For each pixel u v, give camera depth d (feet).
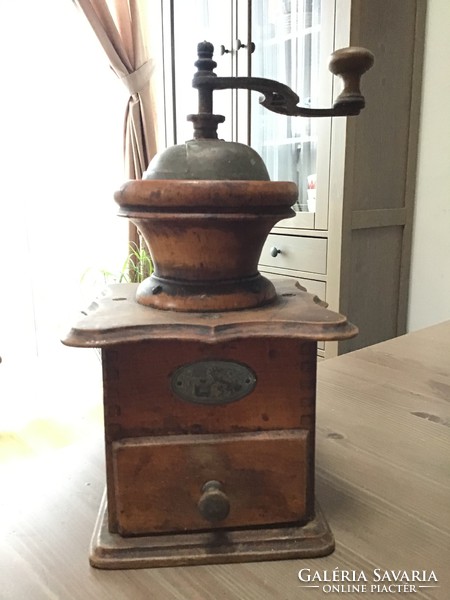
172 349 1.73
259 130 6.73
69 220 8.41
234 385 1.76
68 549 1.77
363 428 2.62
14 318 8.14
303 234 6.26
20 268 8.04
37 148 7.90
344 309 6.10
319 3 5.82
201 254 1.79
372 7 5.64
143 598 1.56
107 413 1.75
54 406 7.66
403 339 4.04
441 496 2.06
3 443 6.64
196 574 1.66
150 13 8.43
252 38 6.47
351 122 5.68
